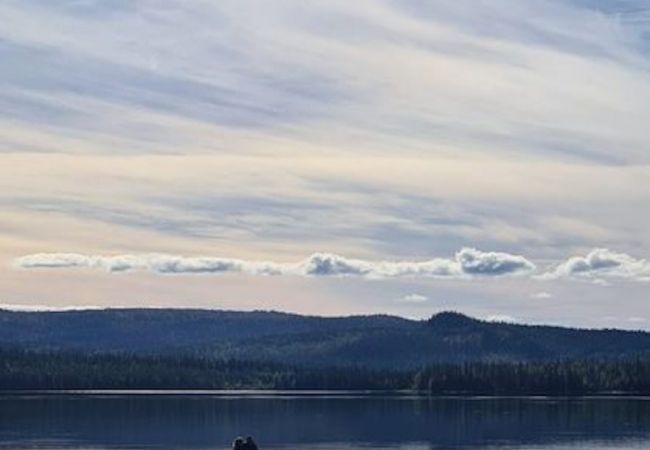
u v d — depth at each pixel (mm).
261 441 189500
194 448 176750
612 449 175250
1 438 189750
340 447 179875
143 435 197875
